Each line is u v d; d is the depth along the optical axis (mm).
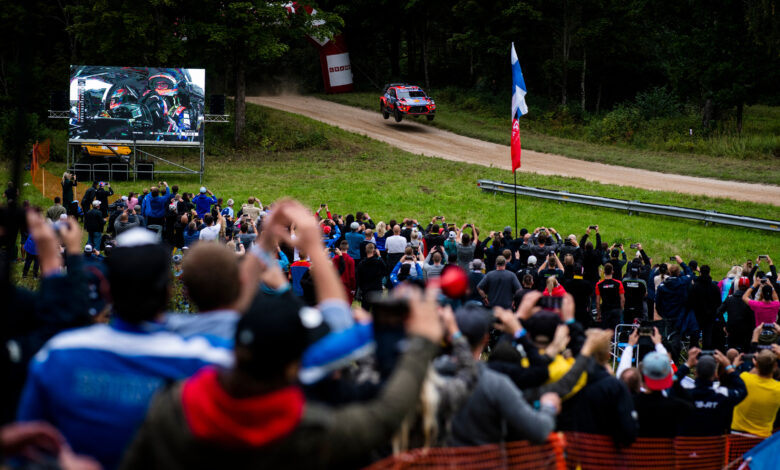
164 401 3033
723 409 9398
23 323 3965
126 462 3045
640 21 77625
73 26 58531
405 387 3334
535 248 22969
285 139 61312
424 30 87062
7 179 37906
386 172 51125
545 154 60156
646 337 16094
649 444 7633
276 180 48000
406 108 66875
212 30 56656
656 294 19359
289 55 87750
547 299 7520
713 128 65438
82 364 3459
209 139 60219
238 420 2842
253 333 2854
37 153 44719
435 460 4688
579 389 6875
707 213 36188
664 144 62250
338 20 63188
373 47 93312
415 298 3627
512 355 6516
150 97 46281
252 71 86750
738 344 18359
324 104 80625
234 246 20484
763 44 54938
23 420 3473
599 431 7031
